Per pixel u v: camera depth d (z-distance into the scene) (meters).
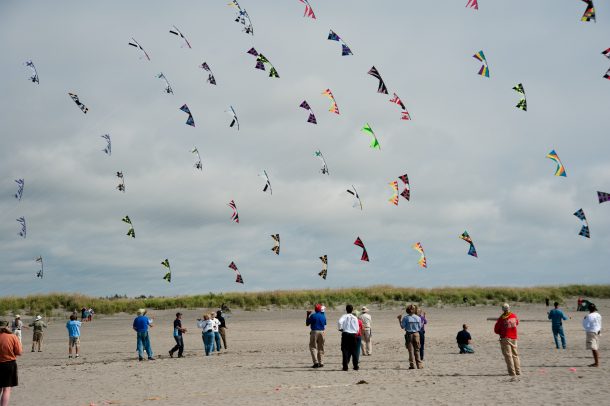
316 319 19.12
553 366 17.80
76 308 50.50
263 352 24.84
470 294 58.00
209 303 54.97
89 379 17.55
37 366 21.69
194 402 12.91
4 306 49.31
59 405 13.27
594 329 17.42
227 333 35.38
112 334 36.72
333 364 20.06
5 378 12.43
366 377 16.47
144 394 14.53
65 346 29.95
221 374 17.89
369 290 59.56
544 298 57.34
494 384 14.39
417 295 57.50
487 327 36.03
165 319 46.88
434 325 37.94
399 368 18.47
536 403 11.60
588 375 15.56
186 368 19.62
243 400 12.93
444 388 13.97
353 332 18.20
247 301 55.50
